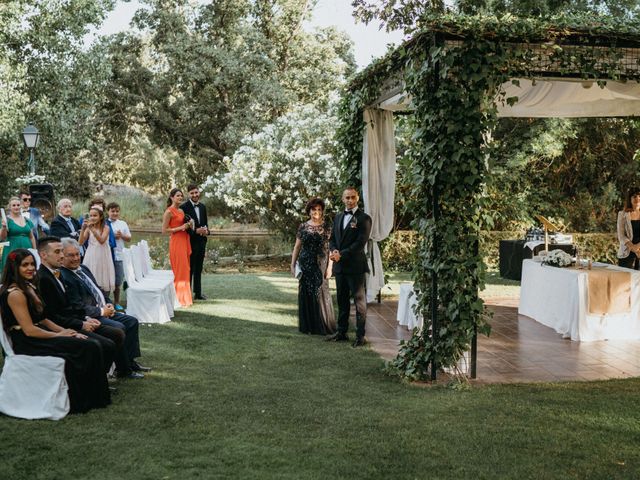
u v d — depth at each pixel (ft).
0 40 62.34
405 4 49.08
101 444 13.14
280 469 11.93
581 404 16.03
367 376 18.83
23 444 13.11
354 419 14.83
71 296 17.29
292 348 22.33
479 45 17.08
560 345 23.30
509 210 47.16
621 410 15.52
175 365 19.86
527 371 19.76
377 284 31.14
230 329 25.35
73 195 87.40
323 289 24.71
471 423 14.56
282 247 56.39
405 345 19.42
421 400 16.43
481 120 17.51
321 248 24.73
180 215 29.99
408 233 44.88
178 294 29.96
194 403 15.96
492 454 12.73
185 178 93.40
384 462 12.31
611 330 24.29
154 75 88.74
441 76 17.30
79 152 84.99
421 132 18.02
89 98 71.05
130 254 26.48
